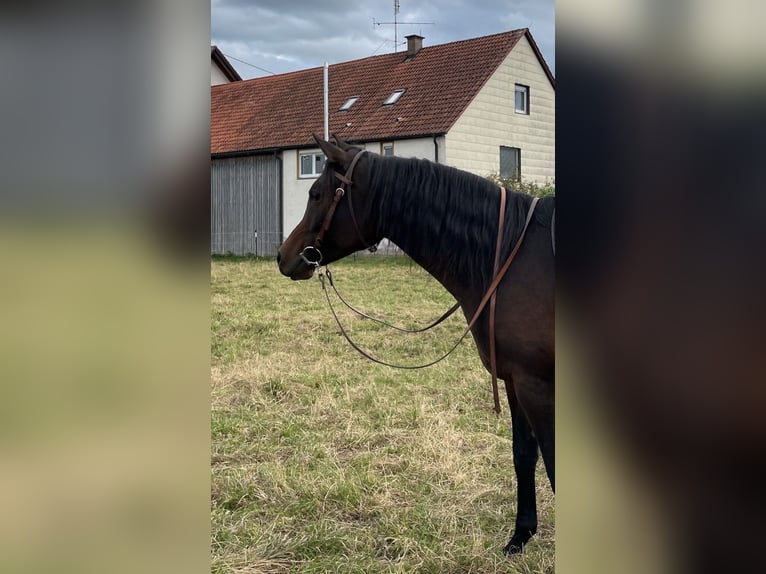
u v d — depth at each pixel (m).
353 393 4.83
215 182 20.16
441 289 10.42
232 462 3.65
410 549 2.70
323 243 2.88
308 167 18.33
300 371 5.44
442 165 2.62
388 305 8.89
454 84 16.97
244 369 5.45
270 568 2.60
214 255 19.86
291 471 3.43
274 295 9.98
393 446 3.79
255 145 19.02
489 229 2.45
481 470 3.45
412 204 2.60
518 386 2.33
